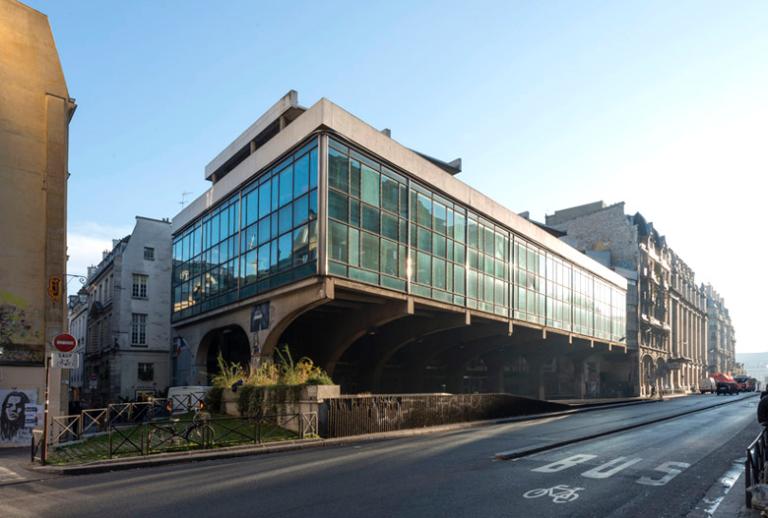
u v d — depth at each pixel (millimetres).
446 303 30328
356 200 25016
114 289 42000
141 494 9633
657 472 11648
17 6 21359
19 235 20281
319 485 10102
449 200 31625
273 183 27266
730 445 16234
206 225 34281
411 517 7863
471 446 15898
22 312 19922
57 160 21469
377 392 34000
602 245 72812
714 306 133875
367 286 25078
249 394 20766
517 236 39125
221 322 31750
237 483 10430
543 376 57062
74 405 32188
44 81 21656
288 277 25188
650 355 72500
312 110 24312
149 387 42094
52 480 11547
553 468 11984
